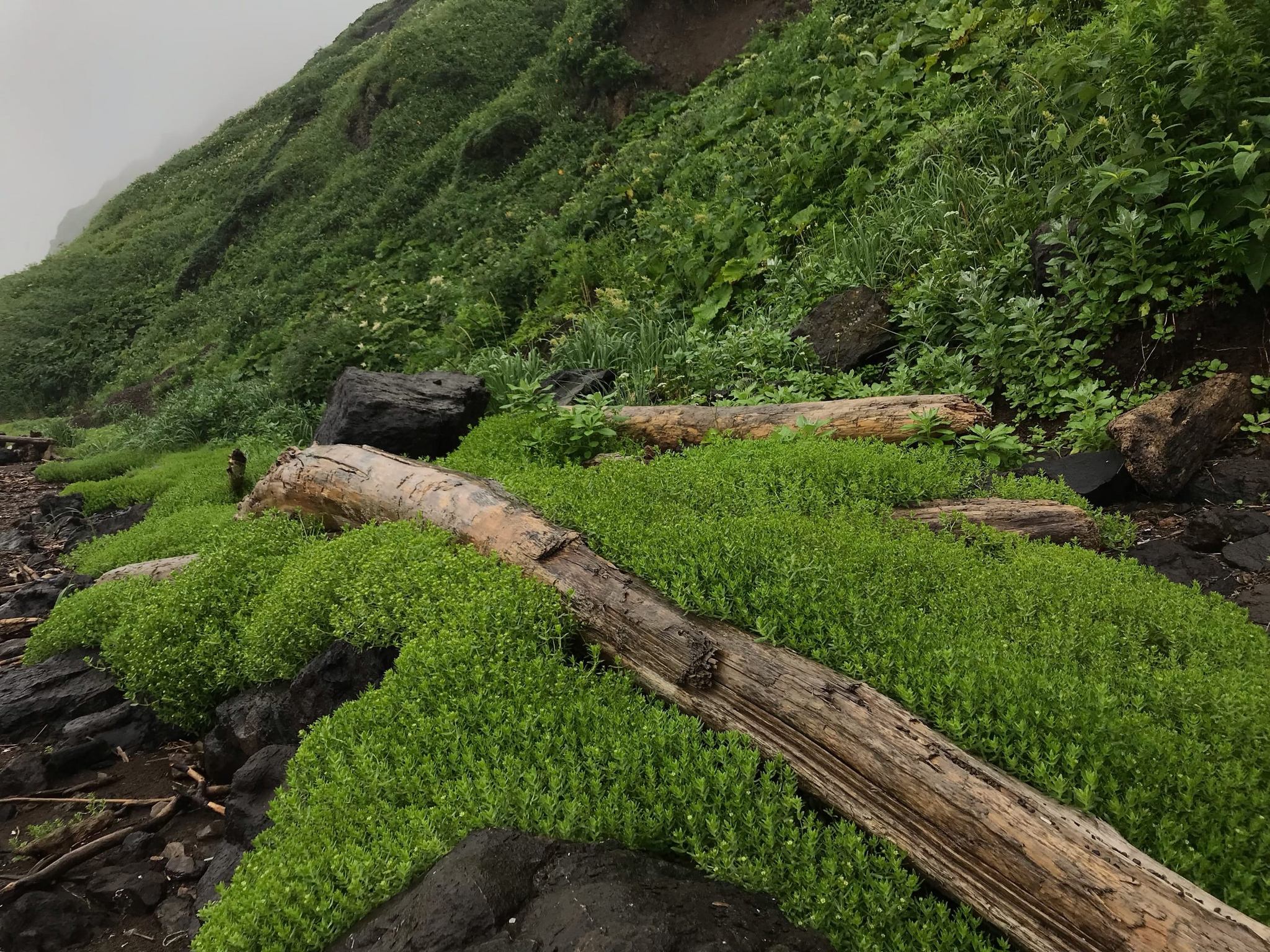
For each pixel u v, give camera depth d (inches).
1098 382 220.1
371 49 1475.1
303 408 520.1
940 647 112.0
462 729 106.0
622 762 94.3
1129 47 225.6
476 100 964.6
